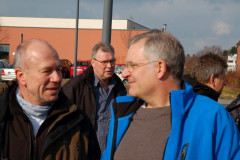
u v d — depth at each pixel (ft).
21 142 6.43
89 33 134.31
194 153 5.20
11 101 6.50
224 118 5.39
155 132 5.84
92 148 7.29
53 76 6.47
